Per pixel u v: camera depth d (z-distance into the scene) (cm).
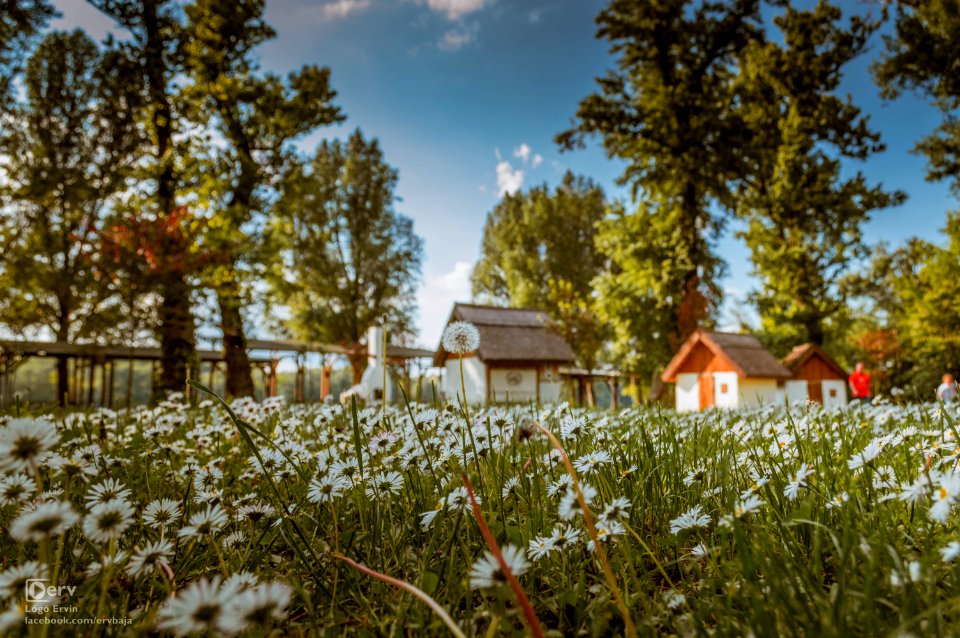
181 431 411
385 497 197
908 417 357
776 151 3288
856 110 3094
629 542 173
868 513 161
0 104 2136
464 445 208
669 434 262
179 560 168
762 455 224
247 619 83
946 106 2677
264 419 414
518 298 5425
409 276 4722
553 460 219
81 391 1955
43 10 1802
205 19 2112
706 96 2962
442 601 138
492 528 179
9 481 120
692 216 2989
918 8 2644
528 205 5831
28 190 2041
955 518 149
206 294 1670
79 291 1557
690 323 2816
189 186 1970
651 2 2994
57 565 117
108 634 122
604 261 5409
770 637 103
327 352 2789
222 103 2203
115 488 161
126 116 2125
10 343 1936
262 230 2125
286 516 164
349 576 155
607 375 3669
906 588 103
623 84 3097
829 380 2291
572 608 145
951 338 2623
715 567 140
